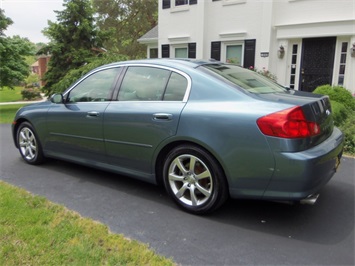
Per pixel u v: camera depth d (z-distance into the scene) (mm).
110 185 3881
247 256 2414
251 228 2834
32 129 4625
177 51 13398
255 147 2654
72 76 10383
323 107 2996
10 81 13852
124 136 3482
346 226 2863
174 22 13148
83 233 2682
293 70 10352
